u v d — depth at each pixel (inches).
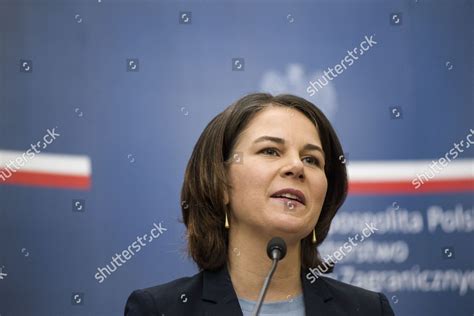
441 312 291.7
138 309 176.4
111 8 304.3
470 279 292.7
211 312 173.6
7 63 296.4
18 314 285.9
